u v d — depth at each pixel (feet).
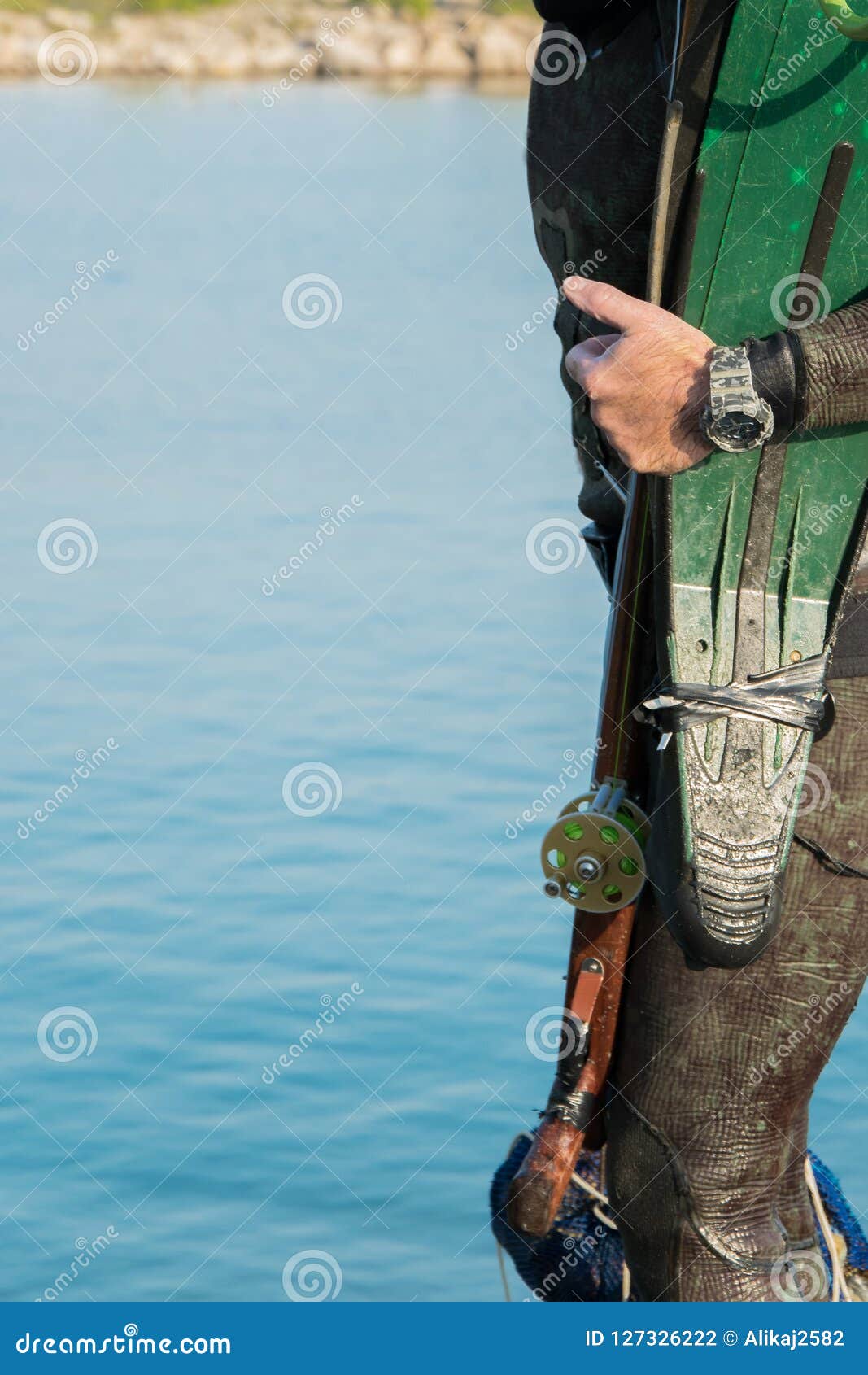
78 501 47.03
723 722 7.57
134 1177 16.99
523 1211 8.03
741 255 7.61
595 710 29.91
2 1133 17.88
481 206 113.39
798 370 7.22
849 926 7.92
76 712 30.66
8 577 39.86
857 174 7.54
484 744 28.35
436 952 21.16
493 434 54.90
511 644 33.91
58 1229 16.25
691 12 7.48
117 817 25.79
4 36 149.69
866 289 7.62
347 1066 18.72
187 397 61.82
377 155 134.00
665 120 7.54
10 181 121.39
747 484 7.61
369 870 23.61
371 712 30.14
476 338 71.41
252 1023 19.76
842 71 7.48
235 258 95.20
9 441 54.95
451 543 41.81
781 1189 8.31
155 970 21.09
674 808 7.57
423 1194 16.60
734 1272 8.00
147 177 122.72
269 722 29.84
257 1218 16.28
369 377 64.64
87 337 74.02
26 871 23.94
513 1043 19.08
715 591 7.65
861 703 7.86
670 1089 7.96
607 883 7.93
